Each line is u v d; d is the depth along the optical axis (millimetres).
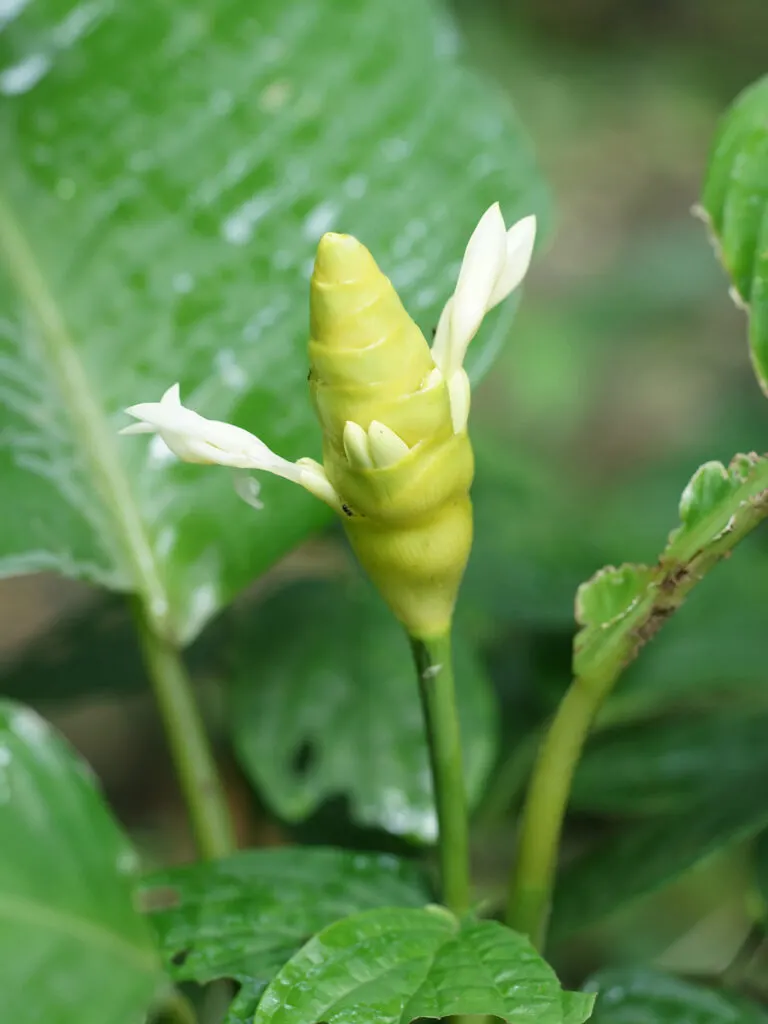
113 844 510
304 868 515
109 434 578
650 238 2027
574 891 569
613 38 2742
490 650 751
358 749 621
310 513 569
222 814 577
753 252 510
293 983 443
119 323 591
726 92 2689
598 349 1959
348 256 420
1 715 513
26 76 604
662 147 2584
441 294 583
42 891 492
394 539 446
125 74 604
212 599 568
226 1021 464
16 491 567
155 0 604
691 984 533
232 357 586
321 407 430
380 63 604
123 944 490
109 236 599
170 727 575
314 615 653
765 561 729
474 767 603
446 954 455
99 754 1369
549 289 2268
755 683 662
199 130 603
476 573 704
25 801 504
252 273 594
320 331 424
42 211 600
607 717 665
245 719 630
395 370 426
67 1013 473
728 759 631
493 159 597
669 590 469
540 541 743
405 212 593
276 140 601
